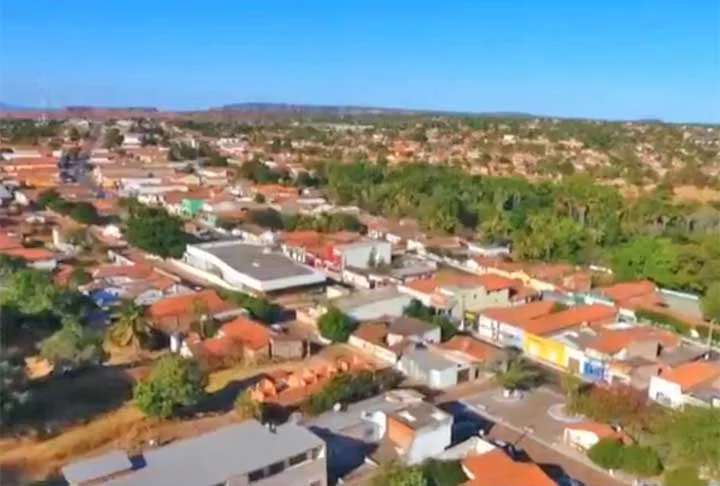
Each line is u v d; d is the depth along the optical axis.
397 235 125.56
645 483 49.66
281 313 86.38
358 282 99.81
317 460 45.78
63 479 46.75
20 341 67.31
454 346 73.19
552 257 113.44
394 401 59.50
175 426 55.59
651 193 166.88
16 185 156.62
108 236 118.69
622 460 51.00
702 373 64.50
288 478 44.38
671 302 94.12
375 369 67.06
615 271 104.00
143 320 72.00
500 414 61.25
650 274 100.50
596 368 69.94
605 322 81.25
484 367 69.38
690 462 49.44
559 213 135.25
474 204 143.25
